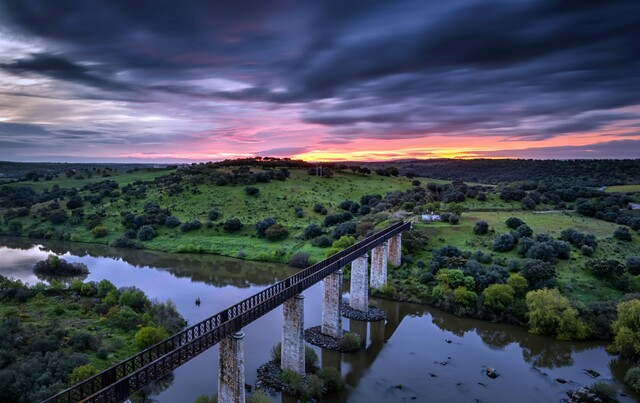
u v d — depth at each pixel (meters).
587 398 41.56
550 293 60.00
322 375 43.28
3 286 65.31
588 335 56.56
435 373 47.66
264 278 88.88
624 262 73.06
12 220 140.12
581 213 109.12
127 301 59.72
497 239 82.75
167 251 114.88
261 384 42.88
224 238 120.38
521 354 52.88
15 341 45.72
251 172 187.62
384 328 61.44
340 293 54.47
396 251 82.31
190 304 69.75
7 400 35.22
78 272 91.00
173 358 28.70
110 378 25.81
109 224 134.38
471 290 68.25
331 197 155.62
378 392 43.22
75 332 50.25
